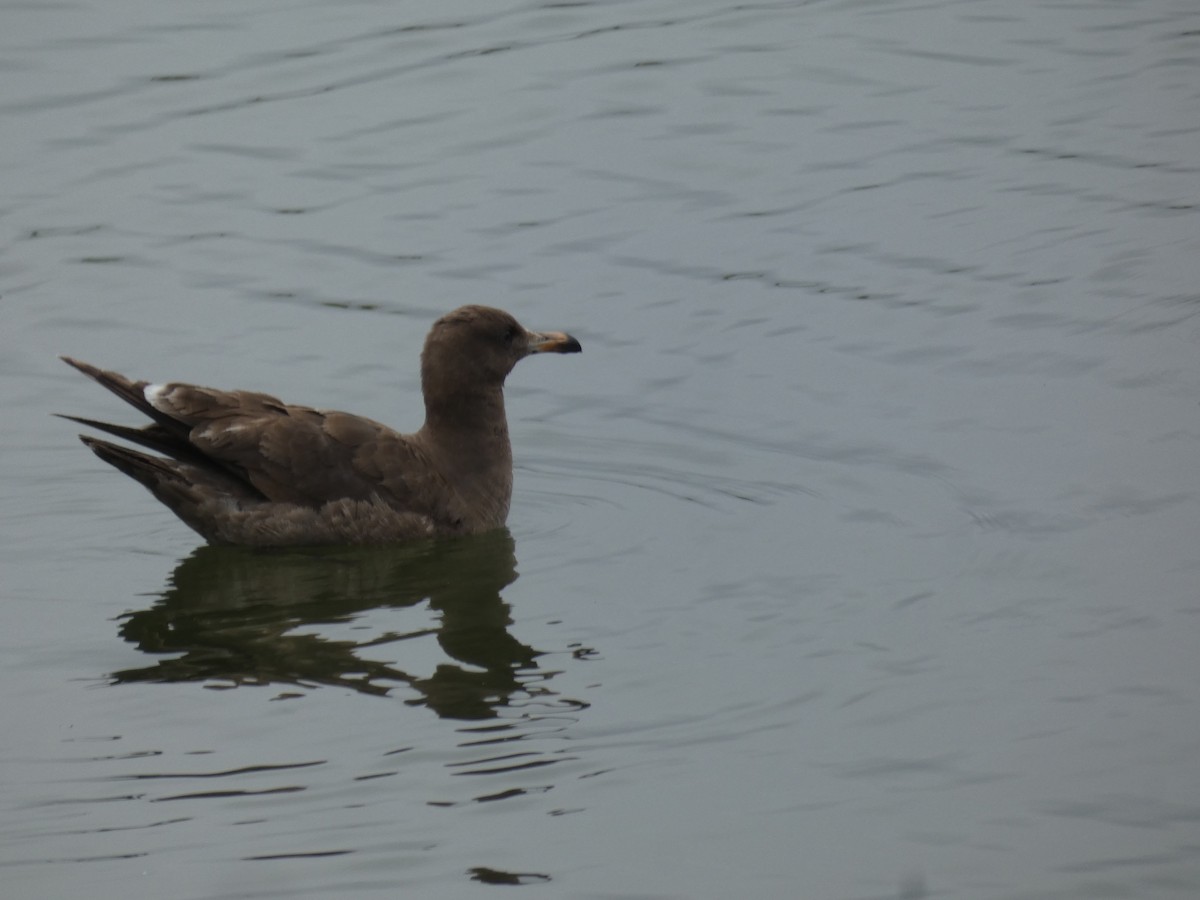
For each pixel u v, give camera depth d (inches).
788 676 458.6
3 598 522.0
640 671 465.4
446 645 485.7
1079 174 799.1
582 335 700.7
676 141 845.8
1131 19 959.6
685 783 409.7
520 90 898.1
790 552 541.0
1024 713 435.5
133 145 847.1
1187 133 829.8
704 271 740.0
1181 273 713.0
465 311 586.9
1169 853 378.3
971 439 606.9
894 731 429.7
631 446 629.9
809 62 925.2
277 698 453.7
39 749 427.8
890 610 495.5
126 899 368.2
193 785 410.3
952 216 771.4
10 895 369.7
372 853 383.6
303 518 561.0
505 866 378.6
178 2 1003.3
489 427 586.9
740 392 657.0
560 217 785.6
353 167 829.8
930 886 370.0
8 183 815.1
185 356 688.4
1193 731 423.5
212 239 775.1
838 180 807.1
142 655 482.0
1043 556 522.0
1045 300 701.3
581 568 539.2
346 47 947.3
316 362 684.7
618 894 369.4
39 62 924.6
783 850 383.2
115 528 580.4
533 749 425.4
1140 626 475.8
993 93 882.8
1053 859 378.0
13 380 676.1
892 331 688.4
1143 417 610.5
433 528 570.9
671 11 997.2
